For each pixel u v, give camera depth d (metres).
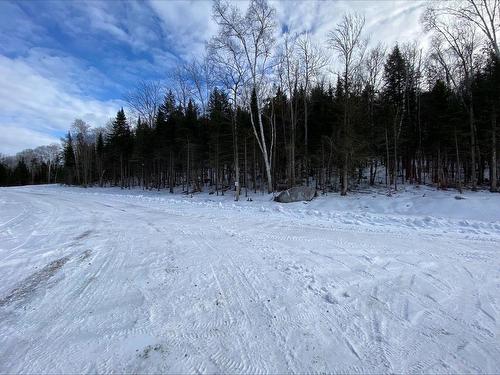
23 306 4.17
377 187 25.25
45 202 20.12
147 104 44.75
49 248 7.23
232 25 22.27
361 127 22.33
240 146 27.95
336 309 4.04
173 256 6.35
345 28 21.56
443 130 22.83
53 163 95.69
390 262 5.97
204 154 31.97
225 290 4.61
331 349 3.18
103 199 22.95
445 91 24.48
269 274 5.26
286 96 28.91
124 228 9.67
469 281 5.03
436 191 21.28
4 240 8.22
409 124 28.00
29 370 2.83
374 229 9.37
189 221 10.94
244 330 3.52
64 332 3.48
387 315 3.90
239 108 27.19
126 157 47.56
